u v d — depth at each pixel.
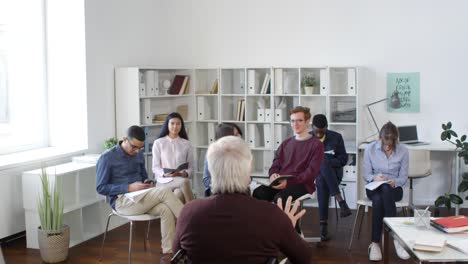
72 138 6.20
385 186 4.90
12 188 5.26
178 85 7.05
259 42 7.14
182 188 5.17
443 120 6.60
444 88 6.56
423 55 6.59
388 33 6.67
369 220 6.13
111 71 6.43
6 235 5.23
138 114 6.39
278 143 6.89
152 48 7.13
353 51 6.80
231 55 7.27
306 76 6.86
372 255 4.82
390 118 6.75
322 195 5.45
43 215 4.84
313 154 4.84
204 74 7.44
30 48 6.05
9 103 5.84
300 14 6.95
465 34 6.45
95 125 6.22
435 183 6.70
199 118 7.26
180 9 7.41
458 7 6.45
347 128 6.86
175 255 2.36
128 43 6.70
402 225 3.47
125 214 4.67
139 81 6.40
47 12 6.14
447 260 2.82
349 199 6.77
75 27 6.05
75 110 6.14
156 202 4.65
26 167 5.39
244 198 2.36
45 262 4.85
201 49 7.38
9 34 5.81
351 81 6.54
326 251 5.11
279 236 2.35
